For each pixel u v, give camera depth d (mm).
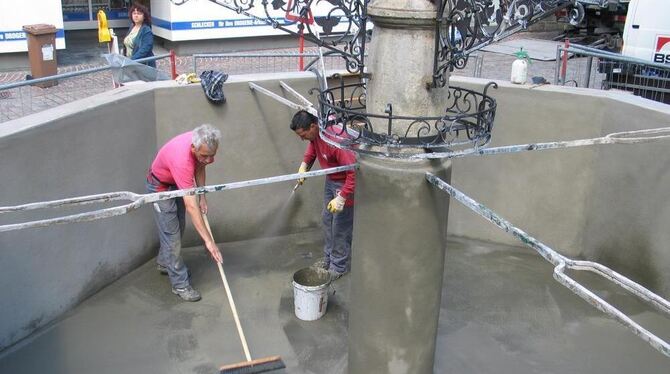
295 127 4855
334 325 4887
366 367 3867
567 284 2426
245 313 4996
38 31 9758
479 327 4914
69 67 11133
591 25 14703
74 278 4887
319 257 5879
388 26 3262
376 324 3727
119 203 5180
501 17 3201
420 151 3389
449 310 5125
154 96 5398
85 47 12672
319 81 5266
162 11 12320
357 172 3568
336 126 3988
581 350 4664
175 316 4930
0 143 4090
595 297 2344
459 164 6012
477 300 5266
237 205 5941
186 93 5488
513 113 5758
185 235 5867
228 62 10531
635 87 7938
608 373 4422
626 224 5332
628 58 6766
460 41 3307
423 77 3301
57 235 4660
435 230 3539
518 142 5809
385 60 3316
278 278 5508
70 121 4605
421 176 3387
